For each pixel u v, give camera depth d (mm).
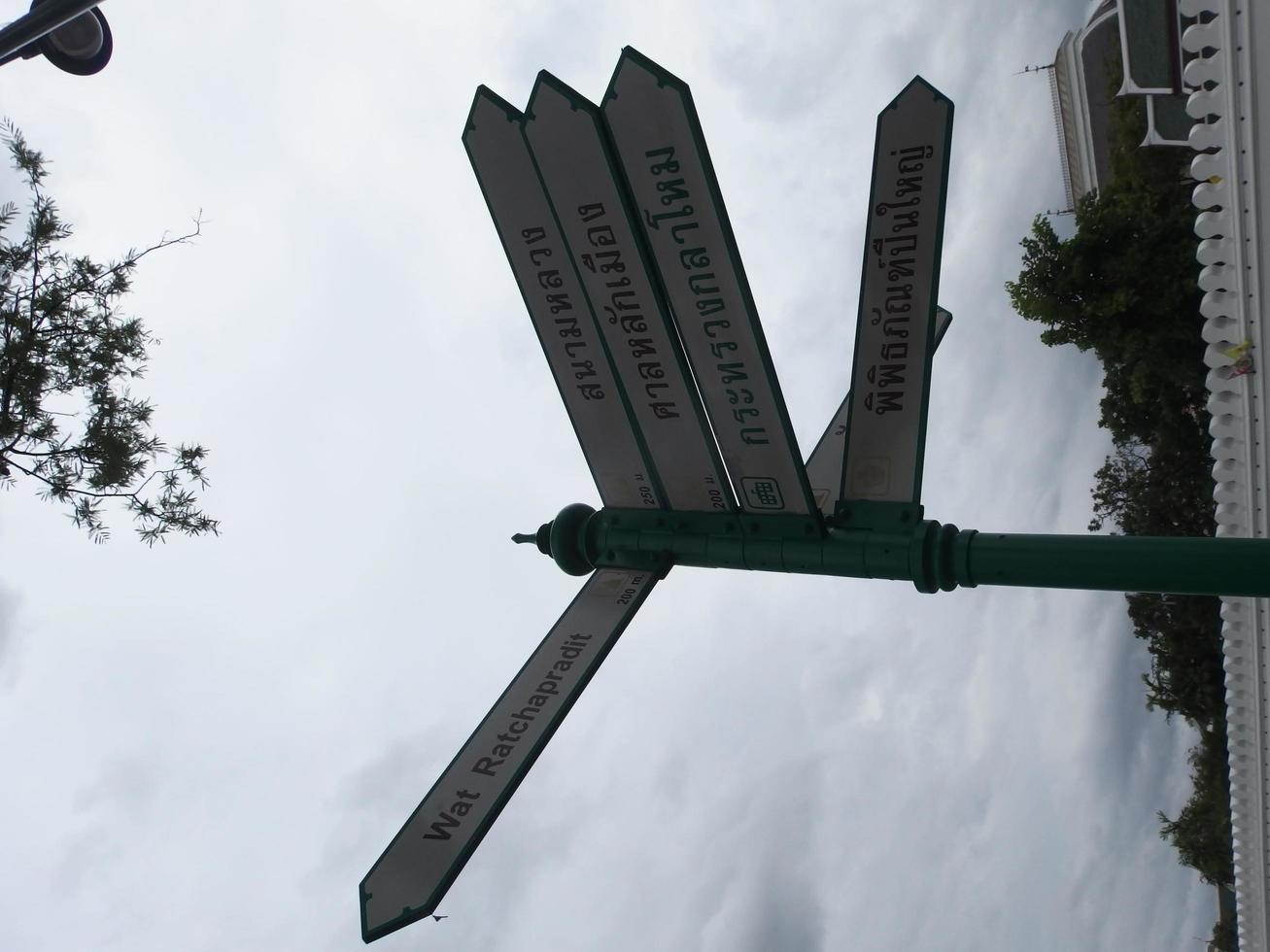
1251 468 8336
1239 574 4695
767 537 5660
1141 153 15977
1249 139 7215
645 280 5309
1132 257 14695
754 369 5262
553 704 5305
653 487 6016
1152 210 15219
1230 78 7172
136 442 8312
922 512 5410
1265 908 11172
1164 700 20281
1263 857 10930
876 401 5492
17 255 7805
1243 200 7480
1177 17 10148
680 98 4777
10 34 4191
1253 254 7570
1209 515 17859
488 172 5562
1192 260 14398
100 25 4852
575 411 6086
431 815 4961
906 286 5273
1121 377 17688
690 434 5695
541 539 6398
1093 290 15375
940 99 4953
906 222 5188
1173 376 15547
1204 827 21125
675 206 5047
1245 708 10445
